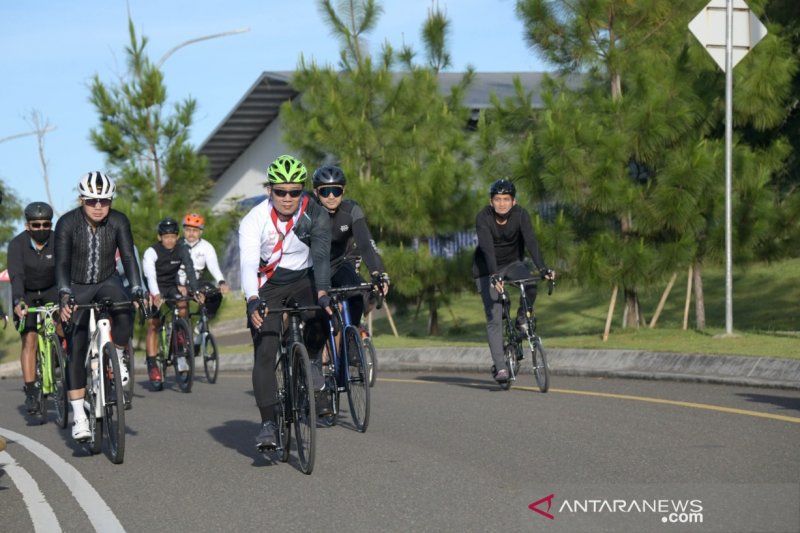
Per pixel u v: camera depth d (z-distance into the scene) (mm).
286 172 8195
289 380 8508
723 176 17156
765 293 24281
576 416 10445
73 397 9727
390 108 23906
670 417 10039
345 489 7512
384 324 28312
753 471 7387
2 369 26641
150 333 16031
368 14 23781
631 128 17047
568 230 17469
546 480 7461
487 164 20562
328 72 23828
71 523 6910
